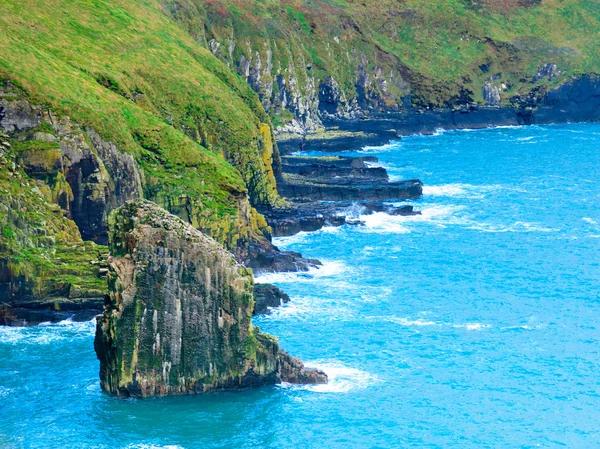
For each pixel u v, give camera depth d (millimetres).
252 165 155250
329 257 138625
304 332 108125
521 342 107062
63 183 118375
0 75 120375
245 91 176125
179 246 86625
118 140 124625
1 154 115562
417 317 113812
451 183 192875
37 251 112250
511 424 88625
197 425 85188
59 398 89062
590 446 85000
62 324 107938
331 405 90250
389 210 164000
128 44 159500
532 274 131000
